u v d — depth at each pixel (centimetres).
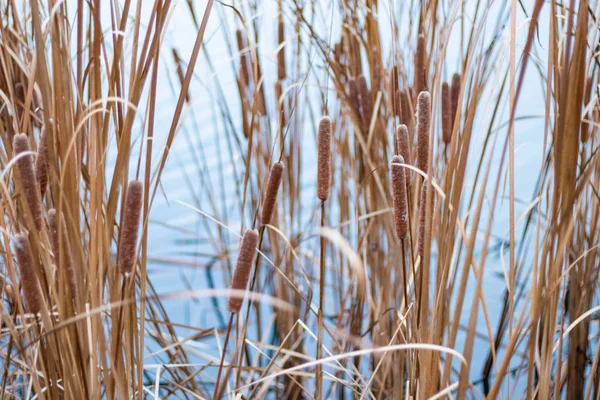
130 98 229
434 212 239
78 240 232
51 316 242
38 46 221
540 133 654
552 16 224
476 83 221
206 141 639
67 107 230
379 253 337
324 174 245
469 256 222
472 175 553
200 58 728
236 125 641
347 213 352
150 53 229
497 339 354
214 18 786
